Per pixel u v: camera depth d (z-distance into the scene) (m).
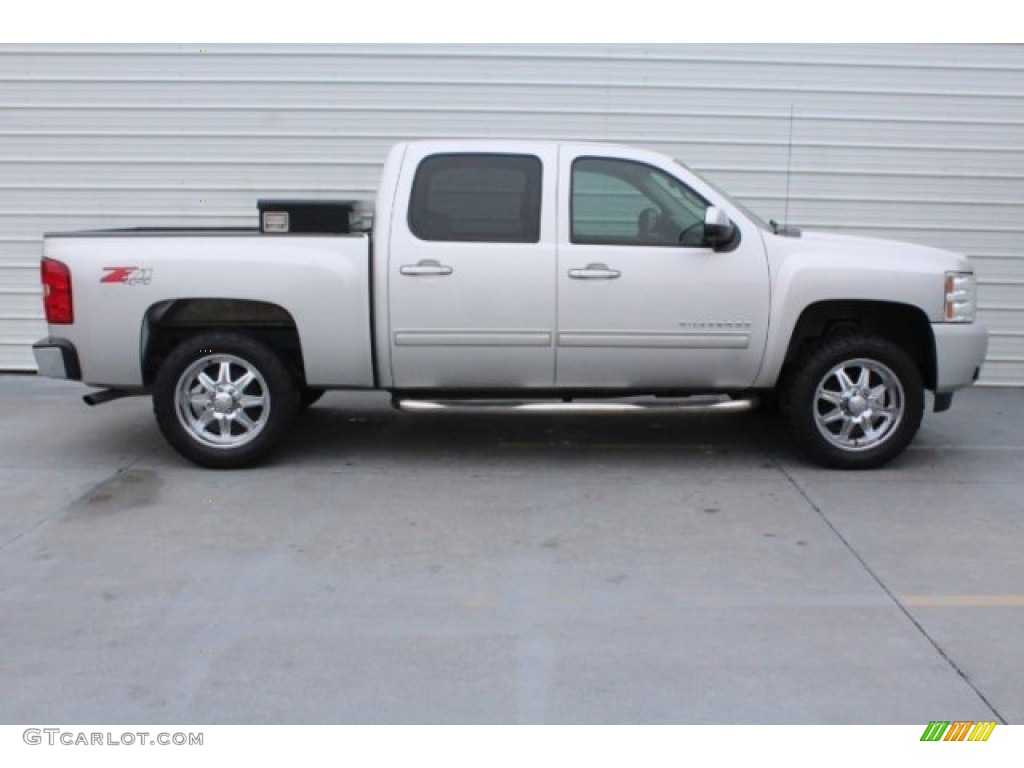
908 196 9.13
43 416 7.88
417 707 3.61
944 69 8.95
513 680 3.79
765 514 5.64
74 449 6.91
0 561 4.91
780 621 4.29
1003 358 9.31
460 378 6.28
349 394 8.72
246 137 9.12
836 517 5.59
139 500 5.82
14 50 9.01
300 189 9.18
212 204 9.23
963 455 6.88
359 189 9.16
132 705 3.61
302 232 6.55
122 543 5.16
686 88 9.00
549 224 6.13
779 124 9.04
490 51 8.97
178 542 5.18
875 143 9.05
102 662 3.91
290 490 6.02
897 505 5.80
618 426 7.66
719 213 5.93
